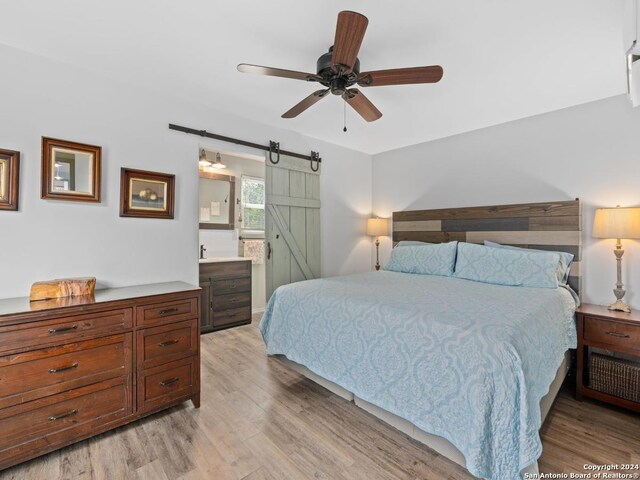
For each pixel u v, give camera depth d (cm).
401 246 377
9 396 149
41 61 205
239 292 390
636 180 253
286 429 187
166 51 201
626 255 259
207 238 409
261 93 262
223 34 183
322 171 398
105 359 177
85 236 221
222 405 212
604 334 223
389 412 177
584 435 185
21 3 157
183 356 206
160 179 257
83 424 169
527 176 312
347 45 148
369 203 460
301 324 232
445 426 149
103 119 230
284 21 171
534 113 300
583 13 161
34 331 156
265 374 259
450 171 374
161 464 158
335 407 211
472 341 148
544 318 183
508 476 129
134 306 187
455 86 243
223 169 424
